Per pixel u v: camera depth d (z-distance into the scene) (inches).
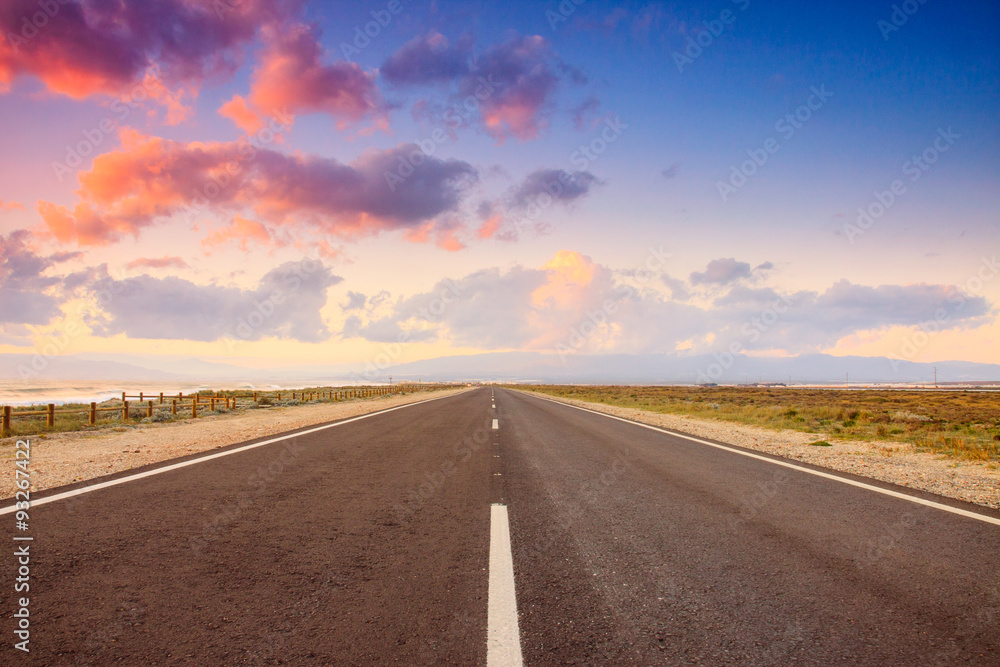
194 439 430.9
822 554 153.0
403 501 214.8
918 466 320.5
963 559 149.6
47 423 561.6
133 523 175.9
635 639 100.7
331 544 157.5
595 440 440.8
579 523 184.2
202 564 138.8
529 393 2273.6
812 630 105.7
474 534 169.6
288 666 90.0
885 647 99.2
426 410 876.0
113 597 117.5
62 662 90.1
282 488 235.8
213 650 95.2
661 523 185.0
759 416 764.0
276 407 1013.8
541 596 120.8
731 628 106.1
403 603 116.2
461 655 94.0
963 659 95.0
